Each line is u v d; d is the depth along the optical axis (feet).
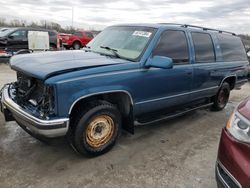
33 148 12.84
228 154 8.18
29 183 10.19
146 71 13.00
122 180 10.68
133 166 11.75
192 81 16.03
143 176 11.03
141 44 13.60
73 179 10.57
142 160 12.31
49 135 10.39
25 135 14.17
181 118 18.61
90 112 11.44
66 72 10.71
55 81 10.18
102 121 12.06
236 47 21.27
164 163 12.15
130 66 12.42
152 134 15.40
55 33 53.72
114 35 15.29
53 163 11.64
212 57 17.97
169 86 14.47
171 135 15.44
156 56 12.94
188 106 17.46
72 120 11.47
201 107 18.49
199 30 17.20
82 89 10.80
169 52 14.38
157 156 12.77
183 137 15.26
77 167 11.42
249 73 23.82
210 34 18.10
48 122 10.21
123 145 13.70
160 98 14.21
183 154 13.14
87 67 11.35
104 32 16.46
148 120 14.56
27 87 11.96
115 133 12.75
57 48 54.03
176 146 13.99
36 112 10.78
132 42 13.99
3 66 39.11
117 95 12.89
